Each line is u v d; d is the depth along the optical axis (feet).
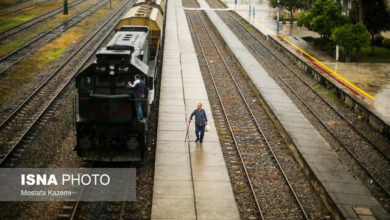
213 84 75.72
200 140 49.67
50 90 66.13
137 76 42.29
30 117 55.31
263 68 88.07
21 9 149.59
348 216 34.91
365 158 47.96
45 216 34.42
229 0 224.53
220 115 60.29
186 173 42.34
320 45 112.27
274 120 58.08
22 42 99.45
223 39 112.16
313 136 52.44
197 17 161.58
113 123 42.34
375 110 62.34
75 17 137.69
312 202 38.75
